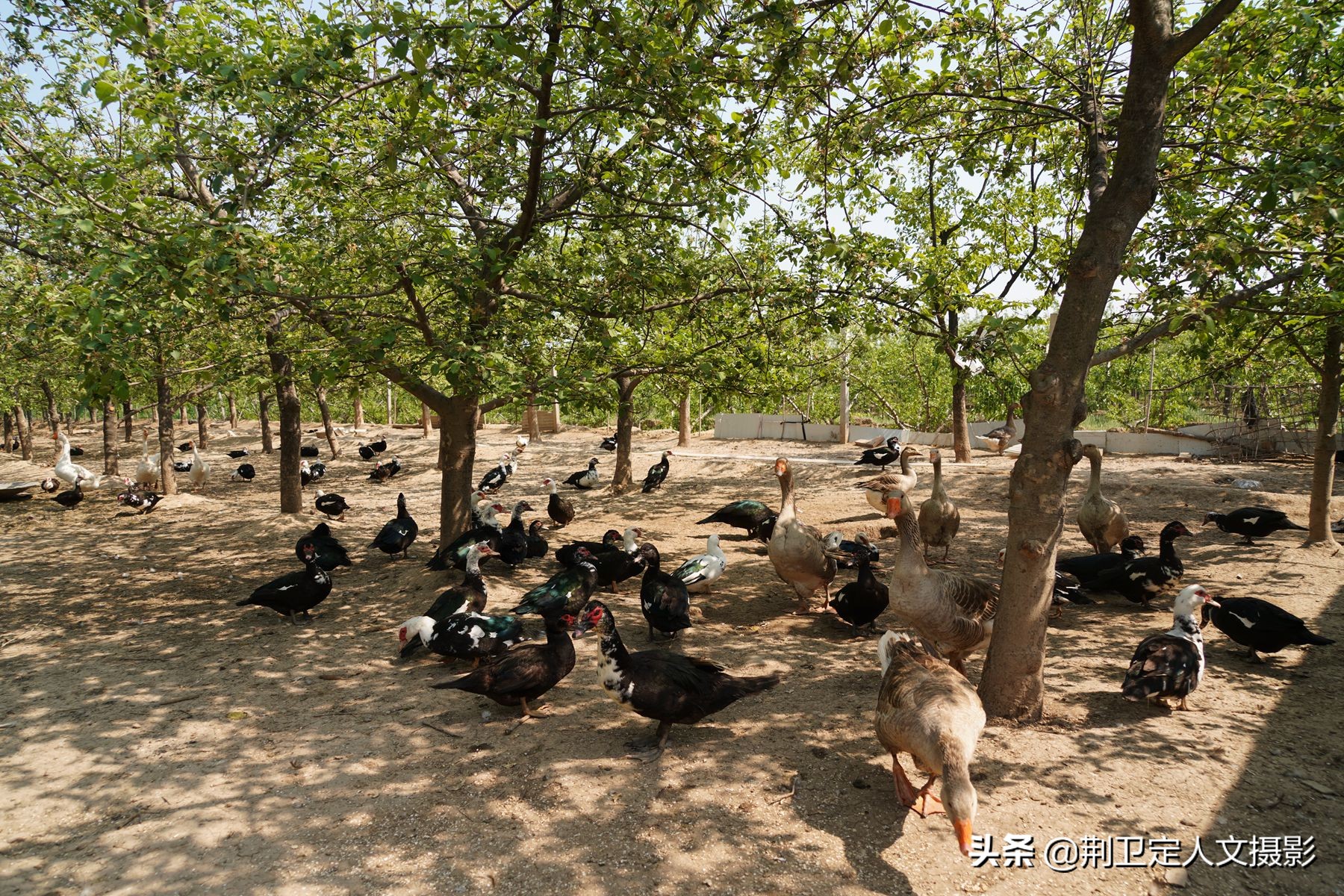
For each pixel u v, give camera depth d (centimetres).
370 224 961
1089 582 984
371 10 1059
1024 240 1756
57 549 1552
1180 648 642
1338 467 1939
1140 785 533
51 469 2958
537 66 779
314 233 984
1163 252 863
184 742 644
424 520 1820
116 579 1294
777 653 842
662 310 1205
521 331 969
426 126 901
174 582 1270
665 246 1073
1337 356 1164
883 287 980
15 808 543
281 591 970
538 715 690
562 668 679
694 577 1006
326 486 2439
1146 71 564
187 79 872
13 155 945
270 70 743
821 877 453
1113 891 431
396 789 562
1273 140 752
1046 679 729
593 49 799
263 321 1177
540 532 1350
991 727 629
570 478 2209
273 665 838
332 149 974
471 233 1170
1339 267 681
